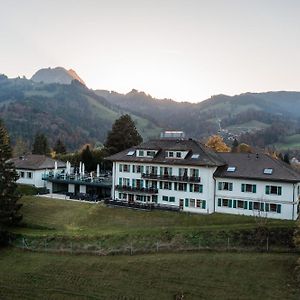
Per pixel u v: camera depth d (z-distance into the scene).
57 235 60.53
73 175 92.00
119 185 79.50
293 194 64.19
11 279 50.16
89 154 109.50
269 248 52.81
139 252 54.53
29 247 58.53
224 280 46.44
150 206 71.19
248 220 64.06
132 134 110.06
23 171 92.56
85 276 49.72
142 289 46.22
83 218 69.06
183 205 73.06
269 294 43.47
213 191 71.38
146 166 77.12
